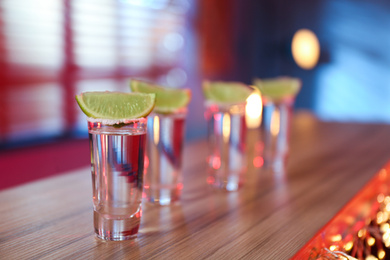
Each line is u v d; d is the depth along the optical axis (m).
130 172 0.48
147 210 0.57
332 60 2.55
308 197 0.64
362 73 2.51
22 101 1.34
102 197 0.48
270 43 2.57
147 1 1.77
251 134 1.12
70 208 0.57
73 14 1.50
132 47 1.74
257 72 2.49
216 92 0.65
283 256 0.45
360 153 0.92
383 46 2.45
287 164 0.82
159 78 1.88
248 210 0.58
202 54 2.07
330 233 0.55
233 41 2.27
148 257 0.44
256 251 0.46
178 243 0.48
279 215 0.56
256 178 0.73
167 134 0.59
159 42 1.86
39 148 1.36
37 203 0.58
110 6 1.61
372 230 0.63
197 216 0.56
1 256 0.44
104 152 0.47
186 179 0.71
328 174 0.76
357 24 2.48
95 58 1.60
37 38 1.39
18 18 1.33
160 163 0.59
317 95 2.61
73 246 0.46
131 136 0.47
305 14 2.56
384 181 0.80
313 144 1.02
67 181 0.68
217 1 2.13
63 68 1.48
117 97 0.46
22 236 0.48
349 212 0.61
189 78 2.03
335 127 1.27
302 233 0.51
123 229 0.48
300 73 2.62
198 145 0.99
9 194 0.62
